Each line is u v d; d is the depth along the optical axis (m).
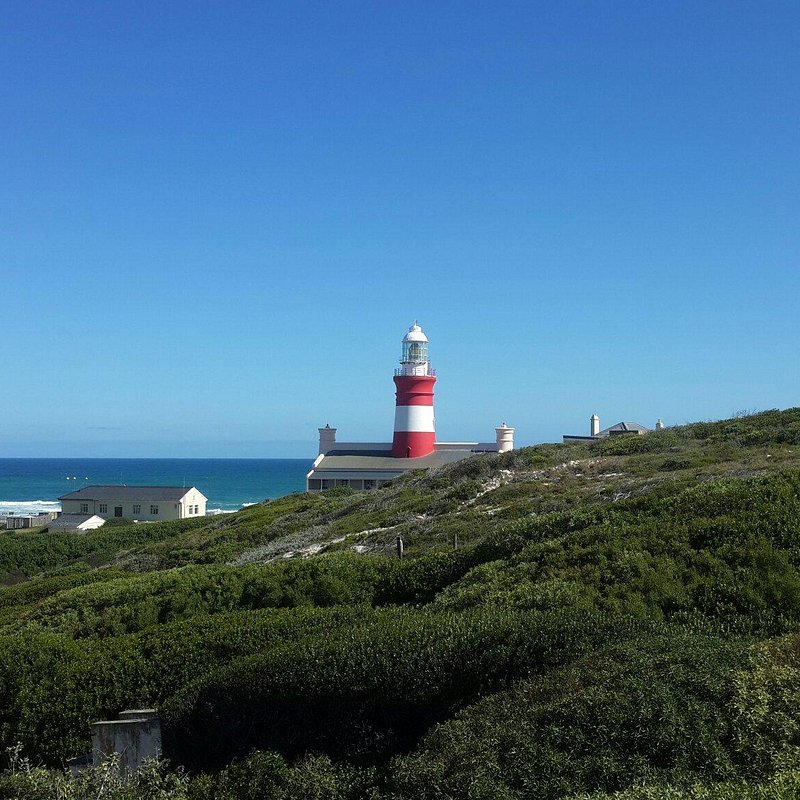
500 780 8.12
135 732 11.33
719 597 12.90
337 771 9.68
